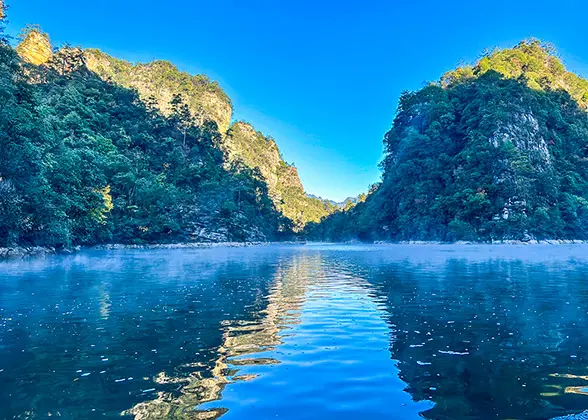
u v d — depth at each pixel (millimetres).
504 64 134000
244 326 9516
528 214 87250
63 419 4652
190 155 112812
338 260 37125
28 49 115312
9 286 16984
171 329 9227
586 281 18219
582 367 6445
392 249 65875
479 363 6680
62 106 78688
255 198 119500
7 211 34750
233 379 5977
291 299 13586
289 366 6566
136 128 98875
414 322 9859
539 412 4816
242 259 39375
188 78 185625
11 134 34500
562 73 150000
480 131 102625
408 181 110312
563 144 110875
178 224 79875
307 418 4680
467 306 12047
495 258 37625
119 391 5508
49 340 8266
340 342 8031
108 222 60156
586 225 91125
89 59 149125
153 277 20969
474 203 89188
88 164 53969
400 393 5422
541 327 9242
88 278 20297
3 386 5711
